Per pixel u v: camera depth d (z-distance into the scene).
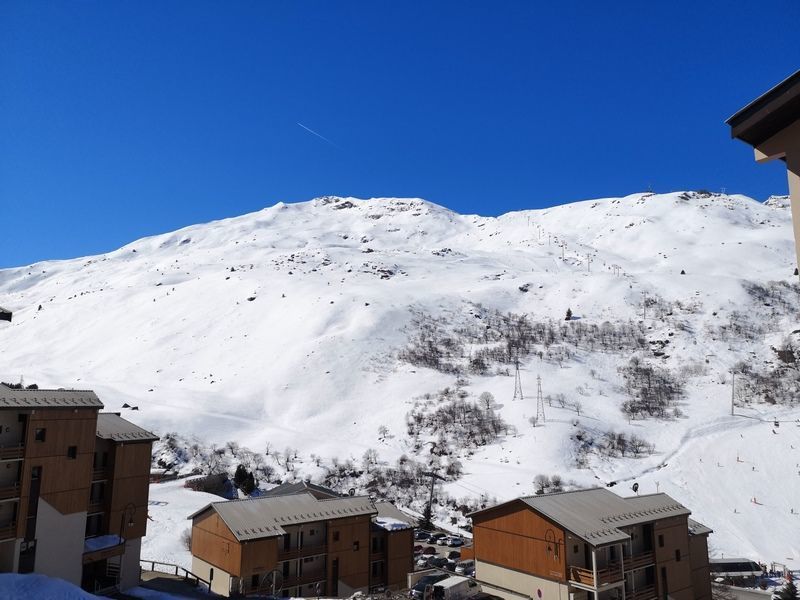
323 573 47.84
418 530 85.81
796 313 191.12
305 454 121.12
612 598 40.72
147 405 145.00
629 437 120.00
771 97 7.61
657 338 182.12
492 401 140.50
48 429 38.16
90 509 42.50
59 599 29.05
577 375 157.12
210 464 113.19
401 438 130.75
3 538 35.00
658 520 44.38
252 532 44.38
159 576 47.69
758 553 77.06
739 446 112.00
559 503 43.34
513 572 42.62
